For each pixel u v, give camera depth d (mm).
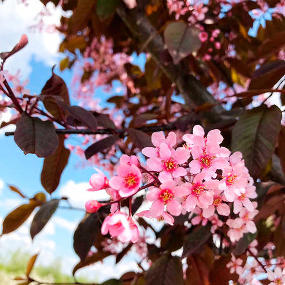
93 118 168
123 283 214
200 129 121
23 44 158
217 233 205
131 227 110
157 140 120
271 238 222
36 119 162
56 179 207
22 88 175
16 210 220
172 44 196
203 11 240
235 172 120
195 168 115
